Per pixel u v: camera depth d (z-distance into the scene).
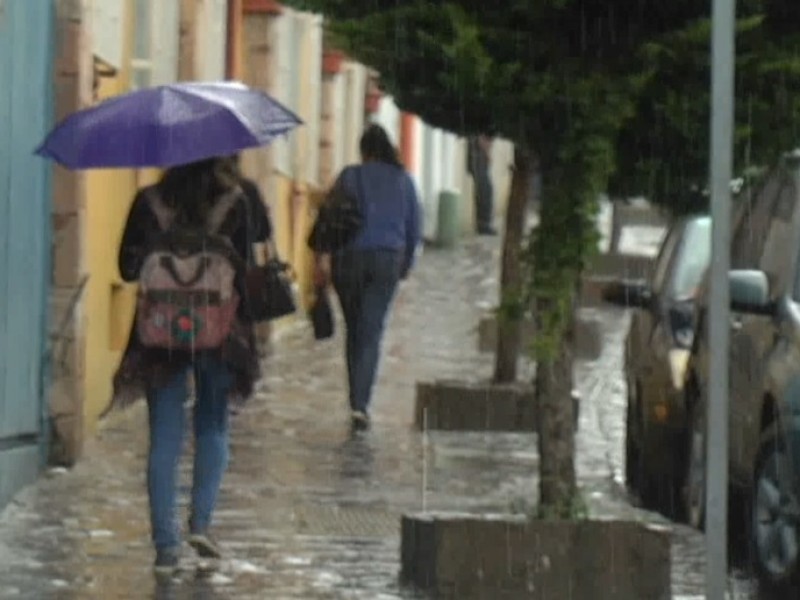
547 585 25.03
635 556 25.11
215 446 26.70
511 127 25.02
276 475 34.56
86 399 36.88
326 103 71.88
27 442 32.38
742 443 28.31
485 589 25.00
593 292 65.19
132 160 26.00
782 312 27.70
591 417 44.53
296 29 64.19
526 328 28.92
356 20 24.88
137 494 31.89
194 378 26.64
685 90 24.64
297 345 57.69
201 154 25.92
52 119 33.50
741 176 25.69
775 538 26.58
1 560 26.62
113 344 40.06
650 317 35.84
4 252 30.25
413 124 95.06
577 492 25.86
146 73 43.34
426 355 55.72
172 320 26.03
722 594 18.31
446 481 34.72
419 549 25.53
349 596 25.08
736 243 31.53
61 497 31.38
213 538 28.22
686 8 24.62
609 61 24.70
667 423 33.53
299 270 64.50
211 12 50.94
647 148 25.30
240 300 26.33
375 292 41.28
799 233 28.83
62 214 33.88
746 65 24.41
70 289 33.91
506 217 38.28
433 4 24.55
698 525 31.28
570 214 25.17
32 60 31.81
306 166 65.69
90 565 26.48
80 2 33.62
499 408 41.16
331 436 39.81
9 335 30.77
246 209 26.39
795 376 26.25
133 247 26.42
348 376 41.19
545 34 24.61
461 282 79.38
